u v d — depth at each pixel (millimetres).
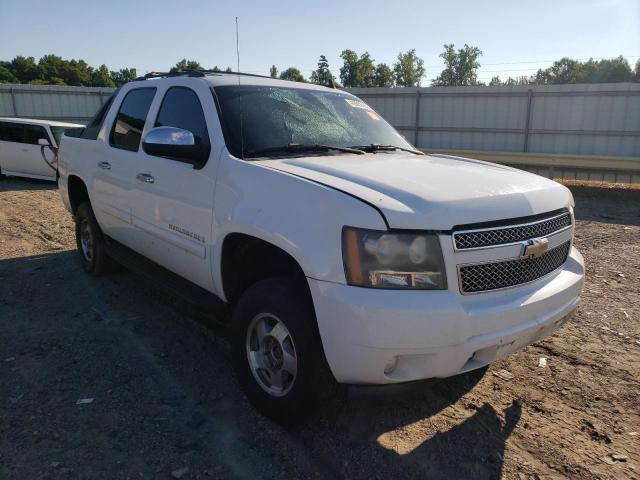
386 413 3223
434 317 2432
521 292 2787
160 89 4234
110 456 2740
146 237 4152
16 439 2842
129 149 4414
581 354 4035
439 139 17141
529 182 3121
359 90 18125
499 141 16141
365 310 2430
